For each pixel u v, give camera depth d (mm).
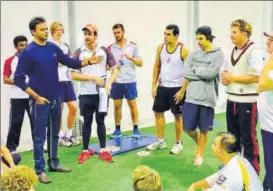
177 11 5945
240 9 6754
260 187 2355
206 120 3734
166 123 5707
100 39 5141
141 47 5594
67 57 3506
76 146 4617
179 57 4078
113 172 3754
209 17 6348
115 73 3994
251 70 3131
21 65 3209
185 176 3609
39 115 3357
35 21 3213
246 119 3232
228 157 2432
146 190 1917
